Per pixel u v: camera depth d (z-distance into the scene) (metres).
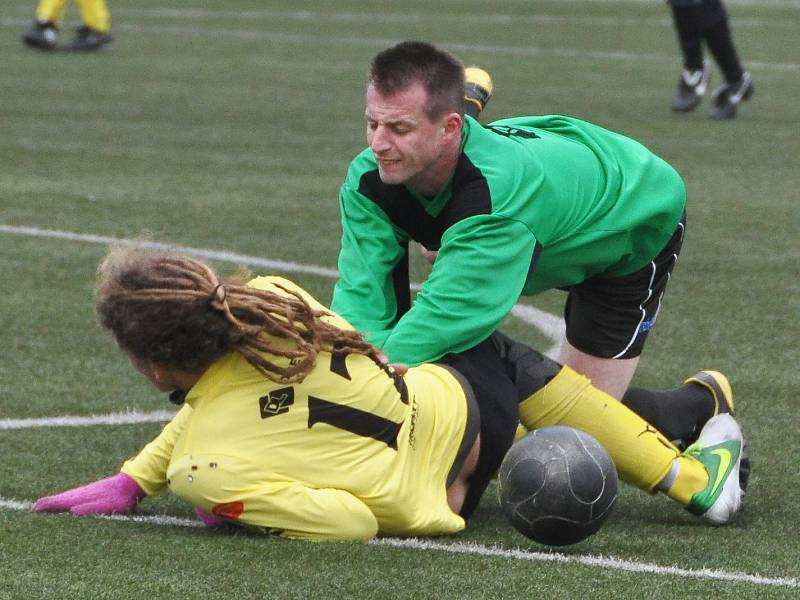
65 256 27.02
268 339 13.02
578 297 16.45
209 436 13.12
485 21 72.75
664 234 16.16
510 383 14.71
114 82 49.41
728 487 14.70
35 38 56.12
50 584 12.19
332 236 29.27
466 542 13.89
